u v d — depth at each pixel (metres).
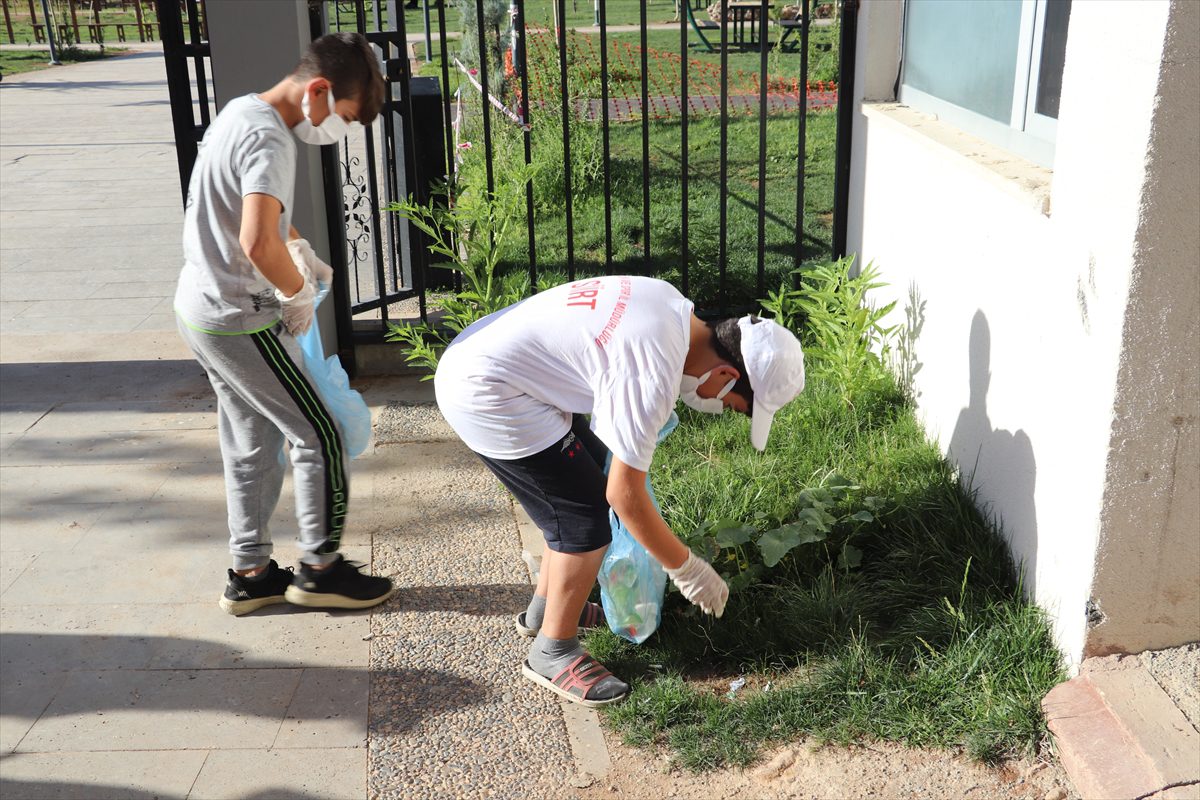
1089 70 2.53
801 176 5.05
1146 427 2.42
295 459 3.13
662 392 2.46
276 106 2.91
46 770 2.64
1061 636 2.74
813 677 2.85
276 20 4.51
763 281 5.57
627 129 11.33
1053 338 2.77
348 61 2.87
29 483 4.20
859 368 4.28
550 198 8.24
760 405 2.61
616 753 2.69
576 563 2.78
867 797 2.48
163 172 11.42
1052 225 2.76
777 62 15.07
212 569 3.57
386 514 3.92
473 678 2.99
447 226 5.04
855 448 3.96
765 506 3.57
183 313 2.94
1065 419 2.69
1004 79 3.52
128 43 32.19
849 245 5.13
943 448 3.78
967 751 2.58
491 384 2.62
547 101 10.46
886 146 4.45
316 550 3.23
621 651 3.05
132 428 4.71
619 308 2.54
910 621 2.99
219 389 3.09
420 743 2.73
